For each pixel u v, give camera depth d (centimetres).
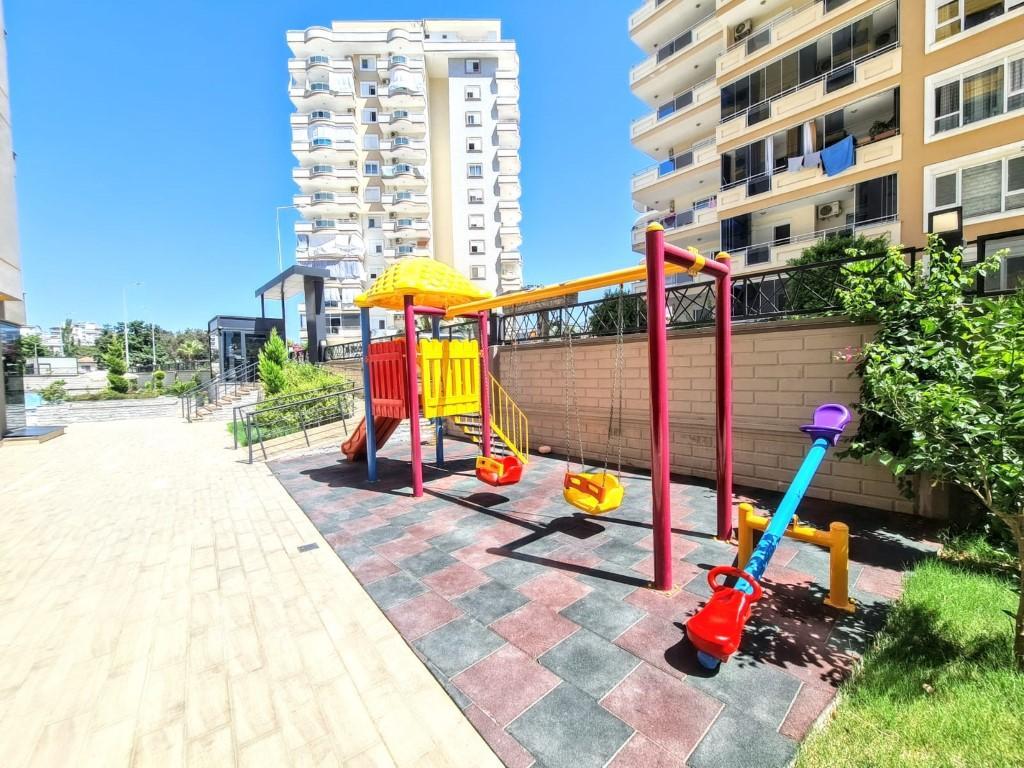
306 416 1089
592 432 725
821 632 256
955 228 398
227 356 2147
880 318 405
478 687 221
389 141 4056
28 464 904
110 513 557
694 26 1967
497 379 880
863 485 453
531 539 418
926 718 186
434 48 4022
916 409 238
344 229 3916
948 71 1195
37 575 381
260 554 412
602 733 190
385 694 223
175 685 237
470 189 4109
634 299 681
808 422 484
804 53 1545
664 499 308
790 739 183
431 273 596
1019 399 203
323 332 2089
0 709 224
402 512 513
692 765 172
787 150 1603
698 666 231
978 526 372
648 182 2244
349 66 3916
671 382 613
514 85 4094
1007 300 280
